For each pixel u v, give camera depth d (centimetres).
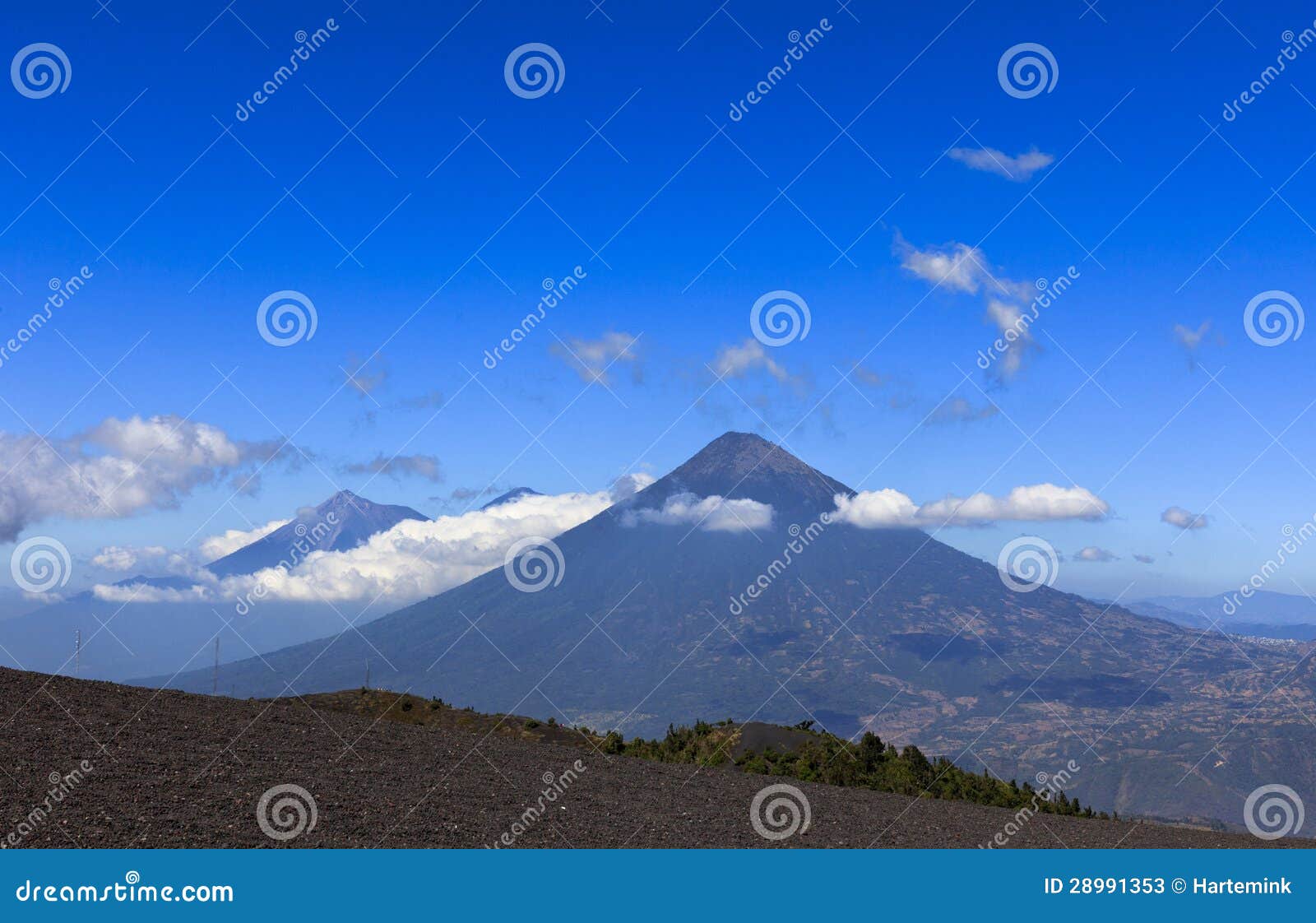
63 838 1305
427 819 1628
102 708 2169
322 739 2288
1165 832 2358
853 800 2386
